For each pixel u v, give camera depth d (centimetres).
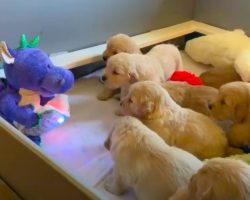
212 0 252
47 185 102
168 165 116
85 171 145
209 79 195
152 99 143
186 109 152
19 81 148
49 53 193
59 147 157
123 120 130
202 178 96
